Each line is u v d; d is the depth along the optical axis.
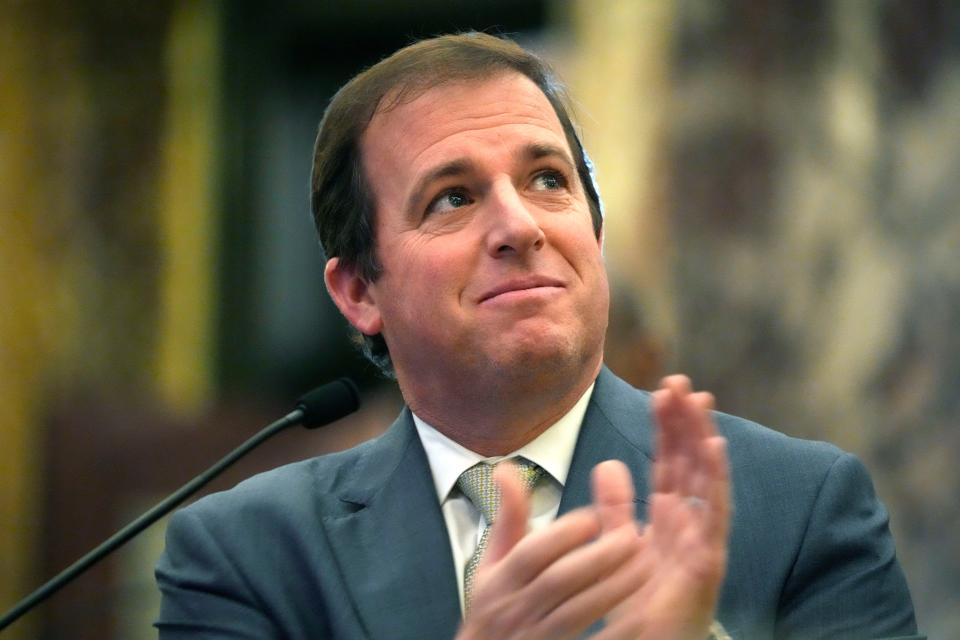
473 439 7.45
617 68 20.12
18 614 7.47
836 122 18.77
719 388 18.33
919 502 17.52
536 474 7.31
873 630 6.68
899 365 18.02
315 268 25.02
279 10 25.22
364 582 7.03
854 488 7.10
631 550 5.25
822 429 18.03
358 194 7.88
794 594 6.82
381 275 7.75
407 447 7.63
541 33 22.56
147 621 20.31
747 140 19.09
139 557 20.58
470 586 6.95
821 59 18.94
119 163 24.73
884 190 18.44
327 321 24.78
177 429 21.56
